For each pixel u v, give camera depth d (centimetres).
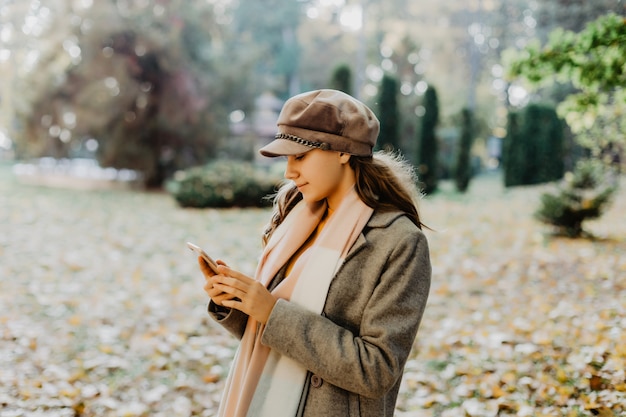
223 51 2488
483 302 607
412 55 3775
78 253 888
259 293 154
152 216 1370
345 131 155
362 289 154
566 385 365
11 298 608
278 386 154
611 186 989
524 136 2111
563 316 521
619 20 453
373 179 165
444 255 885
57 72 2275
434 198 1814
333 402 152
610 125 911
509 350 442
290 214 183
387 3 4006
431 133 2002
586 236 968
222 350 470
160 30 2175
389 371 144
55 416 341
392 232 157
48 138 2298
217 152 2386
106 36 2117
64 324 530
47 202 1570
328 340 146
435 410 359
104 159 2223
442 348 468
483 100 3628
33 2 2402
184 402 373
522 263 790
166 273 772
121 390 391
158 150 2267
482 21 3766
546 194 1002
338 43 4612
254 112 2605
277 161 3070
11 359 424
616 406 326
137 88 2139
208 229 1186
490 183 2583
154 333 513
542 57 482
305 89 4703
